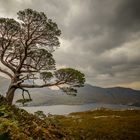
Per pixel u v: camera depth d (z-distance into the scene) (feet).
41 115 53.83
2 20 73.61
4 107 43.62
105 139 86.74
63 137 44.73
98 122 138.21
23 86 76.07
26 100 76.13
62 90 71.82
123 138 91.40
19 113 45.98
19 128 33.91
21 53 78.23
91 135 89.10
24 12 74.08
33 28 76.43
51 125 49.29
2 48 77.87
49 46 81.05
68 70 68.23
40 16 74.54
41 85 73.72
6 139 15.94
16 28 75.51
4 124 31.86
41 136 37.83
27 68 77.92
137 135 97.50
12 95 75.92
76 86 71.87
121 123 134.00
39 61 76.95
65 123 131.23
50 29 75.66
